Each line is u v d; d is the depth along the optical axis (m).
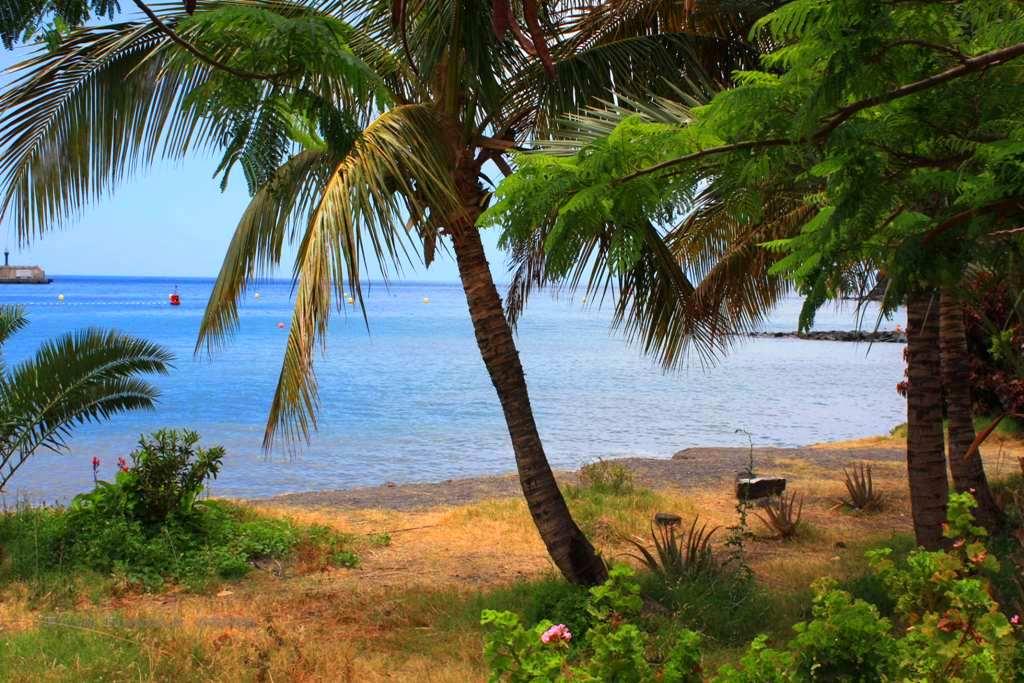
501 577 8.84
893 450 17.41
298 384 5.45
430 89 6.90
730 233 8.74
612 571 3.41
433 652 6.38
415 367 45.62
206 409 27.70
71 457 19.39
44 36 2.85
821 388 37.03
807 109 2.37
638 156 2.79
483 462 19.17
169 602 7.98
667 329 8.05
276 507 12.34
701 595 7.03
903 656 2.90
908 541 9.47
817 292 2.76
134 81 6.00
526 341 72.00
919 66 2.51
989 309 11.59
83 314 91.94
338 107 3.87
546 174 2.94
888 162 2.66
